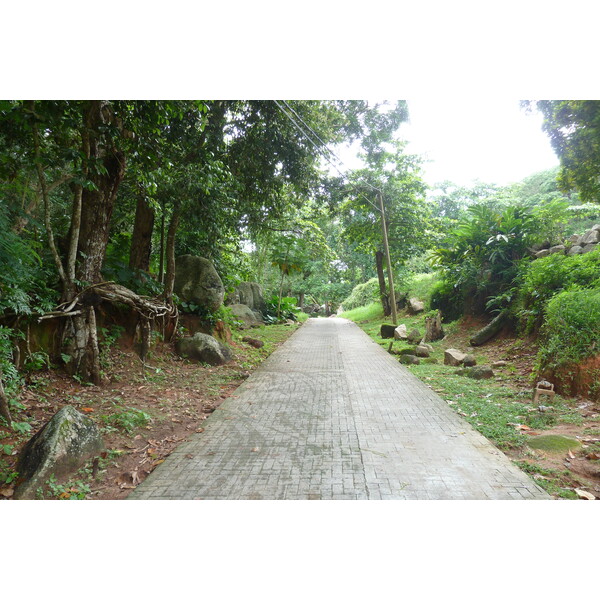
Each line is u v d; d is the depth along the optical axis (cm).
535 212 1112
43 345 566
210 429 452
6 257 472
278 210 1158
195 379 683
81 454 355
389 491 309
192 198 762
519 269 1013
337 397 584
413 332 1185
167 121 593
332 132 1143
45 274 579
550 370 565
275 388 644
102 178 611
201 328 911
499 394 575
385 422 466
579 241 1019
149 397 562
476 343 970
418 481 323
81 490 319
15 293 493
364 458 367
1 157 522
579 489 307
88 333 590
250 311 1677
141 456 382
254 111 905
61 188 820
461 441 402
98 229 616
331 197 1265
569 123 659
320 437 422
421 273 2425
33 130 490
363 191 1773
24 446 360
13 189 571
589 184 696
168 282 803
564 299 610
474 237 1148
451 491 308
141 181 655
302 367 830
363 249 2148
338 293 3869
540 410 486
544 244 1090
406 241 1938
